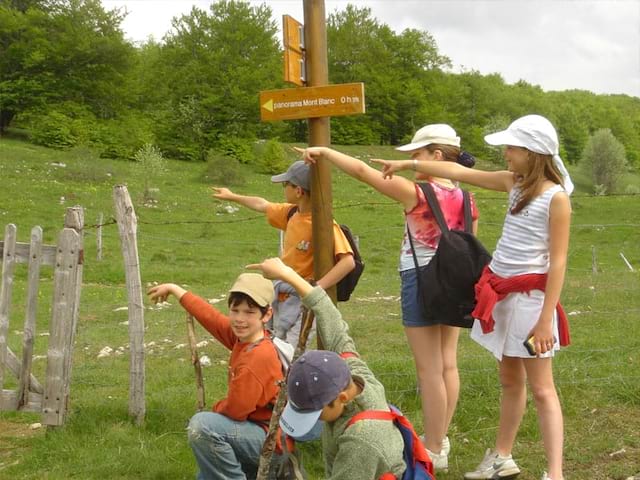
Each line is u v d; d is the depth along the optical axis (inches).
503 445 190.9
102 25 2655.0
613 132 5620.1
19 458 227.6
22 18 2508.6
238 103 2694.4
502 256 173.0
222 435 166.1
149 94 2942.9
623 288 575.5
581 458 205.9
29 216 1216.2
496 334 174.6
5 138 2281.0
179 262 921.5
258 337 170.9
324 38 198.7
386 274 837.8
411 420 242.1
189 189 1660.9
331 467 130.4
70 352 245.3
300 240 207.5
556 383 267.7
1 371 247.8
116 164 1910.7
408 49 3516.2
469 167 199.3
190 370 351.9
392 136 3437.5
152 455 219.8
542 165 167.6
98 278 743.7
